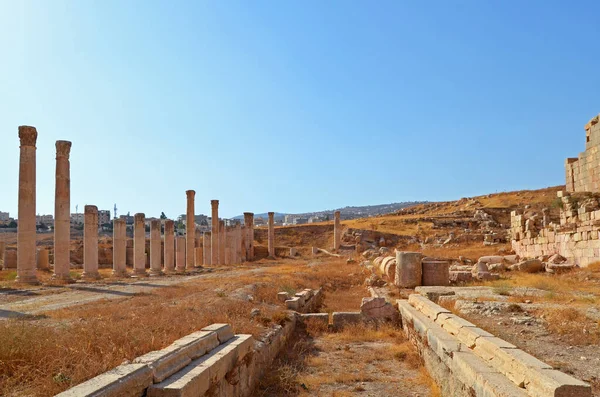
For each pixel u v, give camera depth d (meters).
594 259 26.23
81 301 19.64
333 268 37.31
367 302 17.20
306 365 12.34
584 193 31.61
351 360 12.83
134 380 6.00
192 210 51.91
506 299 16.47
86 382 5.70
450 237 52.12
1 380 6.63
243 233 73.38
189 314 13.12
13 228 131.62
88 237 33.91
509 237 46.06
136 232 42.09
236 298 18.44
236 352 8.91
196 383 6.73
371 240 69.94
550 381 6.25
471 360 8.38
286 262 59.34
